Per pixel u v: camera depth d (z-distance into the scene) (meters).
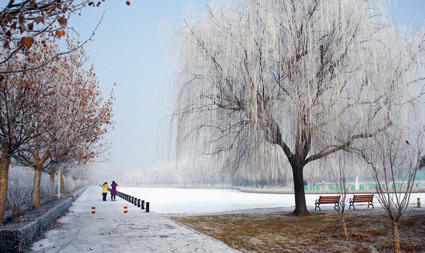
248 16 14.86
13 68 11.17
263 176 15.72
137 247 9.84
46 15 5.63
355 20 14.12
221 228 14.25
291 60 14.04
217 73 15.26
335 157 14.44
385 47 14.07
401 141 13.08
